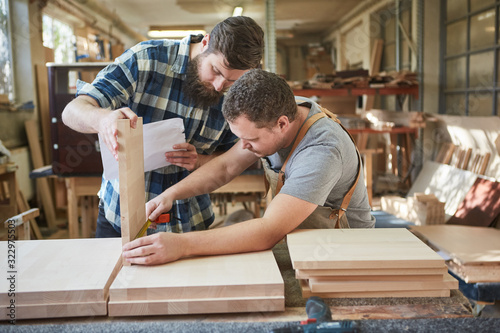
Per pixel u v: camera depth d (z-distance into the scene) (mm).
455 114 5379
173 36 9109
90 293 1018
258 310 1040
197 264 1153
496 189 3844
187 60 1533
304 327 932
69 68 3256
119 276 1080
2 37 5414
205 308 1027
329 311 1006
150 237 1151
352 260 1079
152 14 7961
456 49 5316
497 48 4441
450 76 5504
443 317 1025
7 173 4195
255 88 1195
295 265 1078
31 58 5551
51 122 3186
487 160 4219
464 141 4758
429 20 5578
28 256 1211
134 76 1506
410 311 1051
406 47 6312
